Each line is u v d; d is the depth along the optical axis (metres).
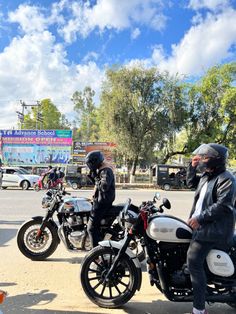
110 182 5.32
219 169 3.65
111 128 37.03
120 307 4.24
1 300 3.39
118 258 4.13
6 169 25.72
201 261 3.62
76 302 4.36
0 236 8.11
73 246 5.83
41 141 36.34
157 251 3.92
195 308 3.63
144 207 4.12
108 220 5.40
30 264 5.98
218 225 3.55
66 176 27.59
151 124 37.56
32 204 14.28
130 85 37.22
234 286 3.74
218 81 38.59
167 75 37.59
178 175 29.41
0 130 36.53
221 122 38.97
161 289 3.87
